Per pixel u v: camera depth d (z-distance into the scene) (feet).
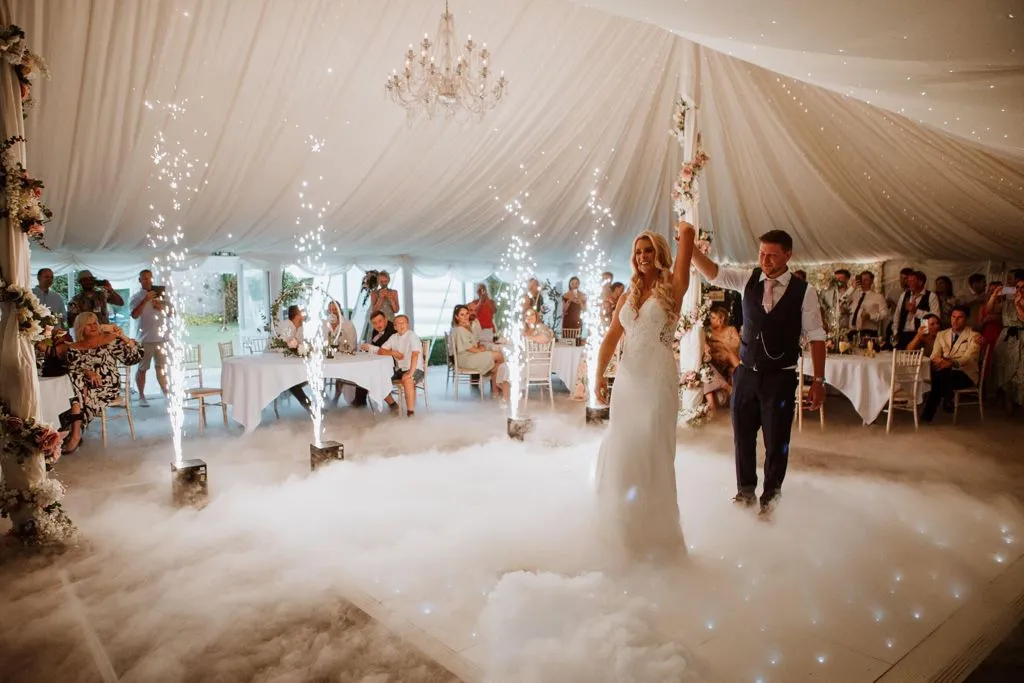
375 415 24.09
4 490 11.24
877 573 9.75
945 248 30.25
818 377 11.86
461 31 20.71
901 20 7.29
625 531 10.02
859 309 27.84
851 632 8.14
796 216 29.27
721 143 25.82
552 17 21.18
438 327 43.27
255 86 20.47
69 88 18.63
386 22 19.95
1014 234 27.17
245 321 33.12
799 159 25.12
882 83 9.95
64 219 24.26
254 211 26.50
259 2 18.13
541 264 40.47
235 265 32.14
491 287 44.09
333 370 21.36
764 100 22.61
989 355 25.62
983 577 9.70
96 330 18.93
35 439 11.14
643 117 25.76
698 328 21.16
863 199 26.73
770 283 11.84
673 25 10.32
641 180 29.48
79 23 17.08
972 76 8.45
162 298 26.76
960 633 8.12
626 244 36.06
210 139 21.79
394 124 23.58
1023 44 7.12
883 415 24.17
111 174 22.20
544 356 25.13
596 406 20.89
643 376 10.20
